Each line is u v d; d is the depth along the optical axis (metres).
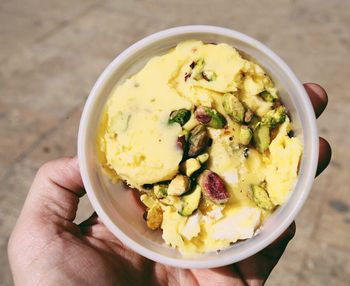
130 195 0.18
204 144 0.17
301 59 0.47
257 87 0.17
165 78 0.17
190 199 0.17
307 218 0.34
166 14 0.56
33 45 0.54
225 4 0.56
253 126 0.17
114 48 0.52
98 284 0.18
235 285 0.20
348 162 0.37
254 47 0.17
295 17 0.53
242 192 0.17
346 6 0.54
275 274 0.32
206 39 0.17
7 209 0.38
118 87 0.18
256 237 0.17
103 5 0.59
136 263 0.20
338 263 0.32
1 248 0.36
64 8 0.60
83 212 0.36
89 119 0.17
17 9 0.61
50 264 0.18
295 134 0.17
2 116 0.46
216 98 0.17
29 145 0.43
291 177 0.17
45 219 0.19
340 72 0.45
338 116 0.41
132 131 0.17
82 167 0.17
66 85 0.48
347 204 0.35
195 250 0.17
